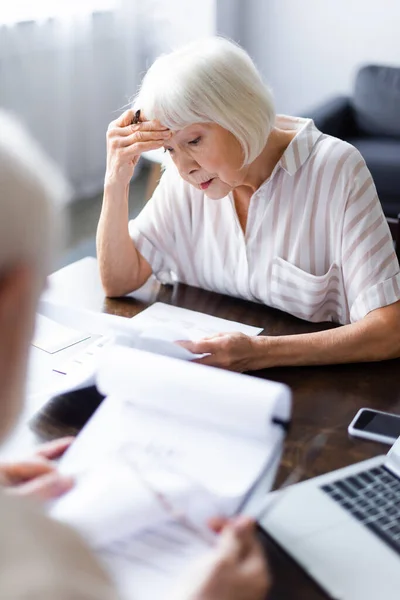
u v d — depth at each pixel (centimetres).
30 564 43
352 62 460
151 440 93
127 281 153
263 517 83
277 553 79
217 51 132
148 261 160
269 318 145
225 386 95
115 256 151
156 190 162
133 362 101
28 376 52
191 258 160
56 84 395
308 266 149
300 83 480
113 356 102
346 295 148
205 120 132
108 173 149
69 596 42
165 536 75
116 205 150
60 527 49
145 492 80
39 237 48
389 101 398
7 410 51
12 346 49
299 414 110
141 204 409
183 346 118
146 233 159
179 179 156
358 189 143
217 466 89
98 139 439
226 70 130
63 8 384
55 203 50
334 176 144
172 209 158
